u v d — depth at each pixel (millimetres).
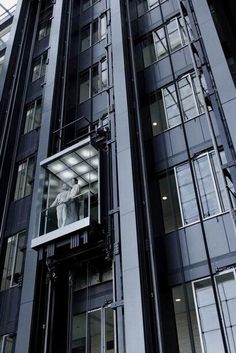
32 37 31484
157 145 18562
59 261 17359
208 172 16359
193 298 14047
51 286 17094
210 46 17641
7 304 18562
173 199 16766
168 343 13500
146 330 12977
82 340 15992
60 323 16578
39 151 21688
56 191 19422
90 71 25359
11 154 24719
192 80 19516
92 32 27875
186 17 22297
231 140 14859
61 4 29609
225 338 12594
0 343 17500
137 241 14820
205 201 15805
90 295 16812
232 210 13422
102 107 22547
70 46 27234
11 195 23047
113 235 16250
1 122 25859
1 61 36469
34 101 26938
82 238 16469
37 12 32938
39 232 18266
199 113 18281
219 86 16219
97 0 29469
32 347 15664
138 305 13422
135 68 21109
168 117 19406
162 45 22422
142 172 17062
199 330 13211
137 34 23906
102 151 18859
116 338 14148
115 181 17453
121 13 23734
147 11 24656
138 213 15711
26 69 29375
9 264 20234
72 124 22891
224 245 14328
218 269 13906
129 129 18062
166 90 20359
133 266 14352
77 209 17891
